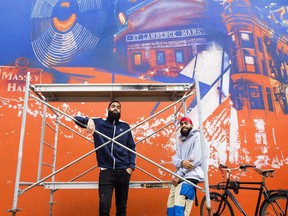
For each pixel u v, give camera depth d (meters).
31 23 6.80
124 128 4.66
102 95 5.32
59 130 6.03
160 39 6.79
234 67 6.62
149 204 5.72
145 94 5.33
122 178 4.38
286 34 7.02
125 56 6.65
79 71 6.50
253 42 6.86
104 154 4.41
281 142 6.16
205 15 7.00
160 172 5.91
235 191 5.21
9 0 6.95
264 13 7.14
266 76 6.62
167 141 6.08
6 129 5.98
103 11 6.96
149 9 7.01
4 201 5.60
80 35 6.76
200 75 6.54
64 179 5.79
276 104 6.43
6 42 6.61
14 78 6.35
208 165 5.96
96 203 5.70
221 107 6.32
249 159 6.02
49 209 5.60
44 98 5.33
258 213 5.16
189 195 4.29
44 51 6.61
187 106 6.27
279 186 5.88
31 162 5.84
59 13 6.90
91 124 4.19
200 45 6.75
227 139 6.12
